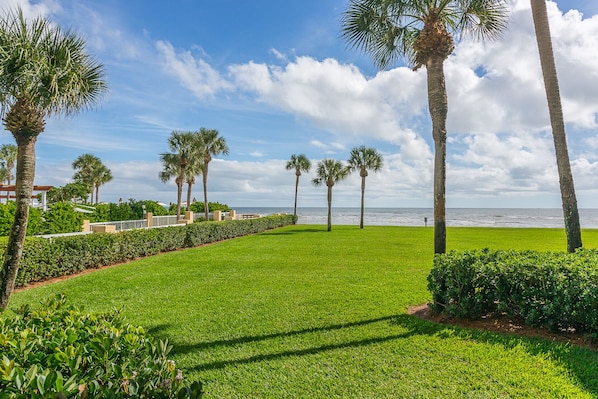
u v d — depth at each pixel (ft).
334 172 89.92
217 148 91.66
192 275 28.27
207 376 10.93
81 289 23.45
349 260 36.27
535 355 11.68
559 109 18.28
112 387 4.30
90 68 17.61
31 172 16.19
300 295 21.29
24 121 15.44
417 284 24.27
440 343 13.10
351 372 11.03
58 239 28.09
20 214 15.88
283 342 13.71
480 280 14.83
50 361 5.05
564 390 9.53
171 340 14.03
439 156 18.72
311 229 92.53
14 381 4.19
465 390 9.77
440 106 18.75
